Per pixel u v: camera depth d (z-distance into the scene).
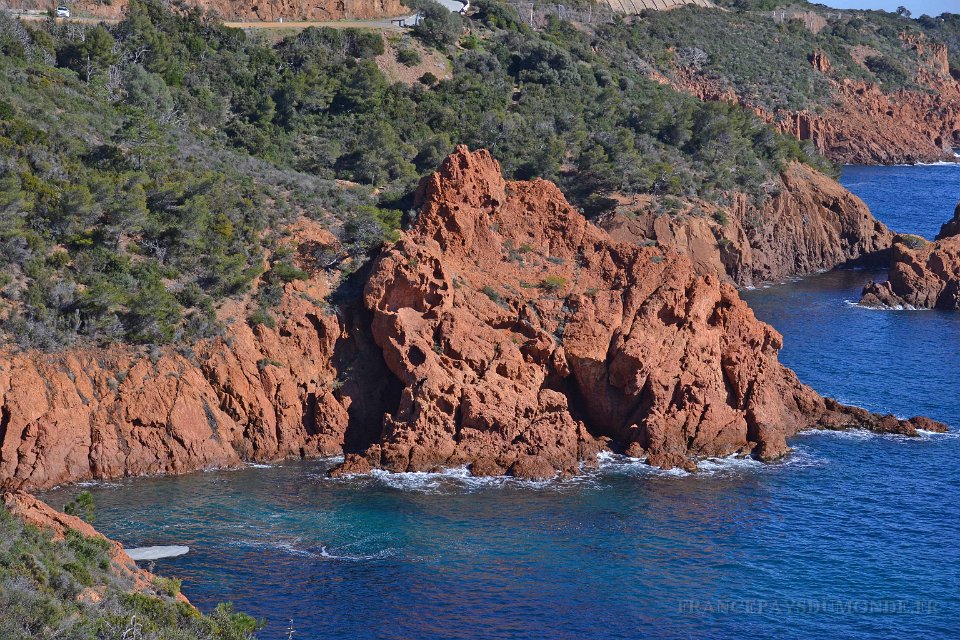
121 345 81.44
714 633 60.47
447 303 86.31
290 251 90.75
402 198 104.56
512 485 78.25
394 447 80.38
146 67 131.00
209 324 84.31
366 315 88.31
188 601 58.31
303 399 84.69
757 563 68.12
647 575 66.25
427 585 64.25
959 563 68.88
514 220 93.94
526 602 62.88
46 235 85.19
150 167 95.31
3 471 74.81
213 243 90.06
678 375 85.69
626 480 79.69
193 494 75.31
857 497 77.81
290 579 64.38
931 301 136.00
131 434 78.69
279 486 77.19
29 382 76.56
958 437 89.88
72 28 127.50
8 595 45.31
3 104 94.94
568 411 84.81
